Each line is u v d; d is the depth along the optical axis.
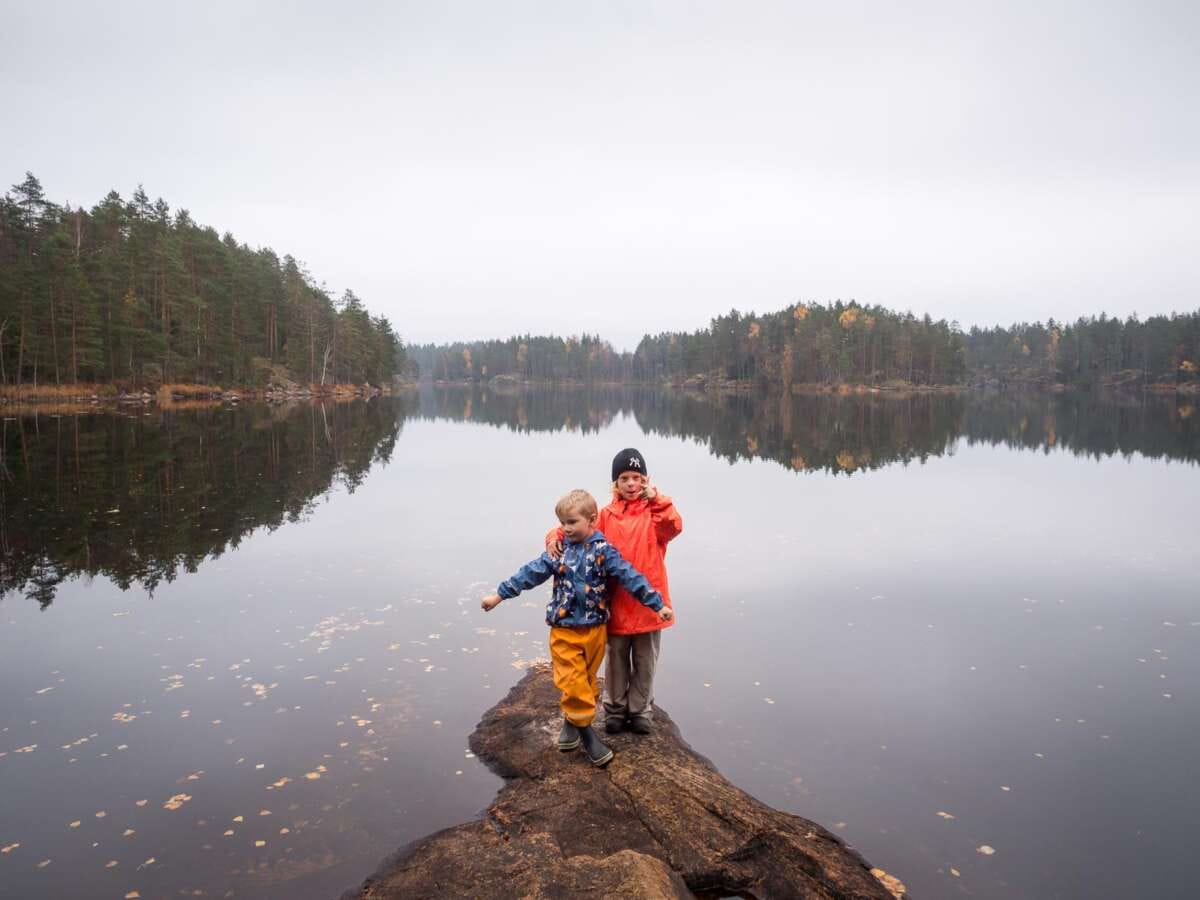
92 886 3.20
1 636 6.41
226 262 65.25
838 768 4.36
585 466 20.11
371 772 4.20
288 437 26.98
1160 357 127.19
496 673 5.66
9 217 55.88
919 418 46.31
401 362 130.88
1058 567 9.27
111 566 8.77
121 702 5.11
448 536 10.70
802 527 11.69
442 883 3.11
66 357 48.09
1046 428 36.28
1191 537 11.02
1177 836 3.71
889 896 3.20
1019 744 4.70
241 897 3.13
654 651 4.38
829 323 127.94
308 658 5.95
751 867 3.37
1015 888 3.29
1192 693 5.53
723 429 36.56
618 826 3.60
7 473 15.98
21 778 4.11
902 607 7.64
